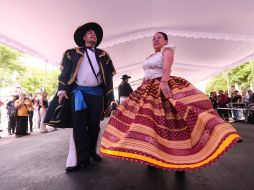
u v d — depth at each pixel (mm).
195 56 12820
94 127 3334
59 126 3164
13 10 5387
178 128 2350
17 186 2568
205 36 8922
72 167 3018
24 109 9156
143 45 11062
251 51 11266
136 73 17172
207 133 2146
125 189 2307
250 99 11703
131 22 7691
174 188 2297
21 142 6805
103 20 7031
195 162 2111
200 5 6621
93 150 3441
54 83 27969
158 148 2189
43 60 8602
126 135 2205
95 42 3352
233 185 2344
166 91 2502
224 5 6625
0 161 4062
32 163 3715
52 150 4926
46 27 6441
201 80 19719
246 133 6793
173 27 8703
